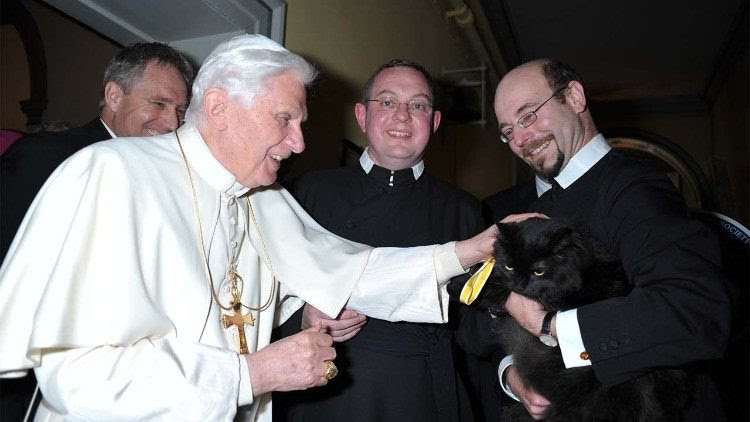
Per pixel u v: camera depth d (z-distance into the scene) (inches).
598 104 459.8
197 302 65.1
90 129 92.7
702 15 301.1
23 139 84.0
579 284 71.1
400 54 201.2
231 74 66.3
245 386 58.1
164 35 129.4
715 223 104.3
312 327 81.2
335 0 152.0
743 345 119.1
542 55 361.4
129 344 57.2
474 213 107.0
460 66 283.9
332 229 101.2
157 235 64.5
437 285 79.4
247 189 74.9
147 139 71.1
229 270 71.4
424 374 89.7
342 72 154.1
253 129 67.0
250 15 121.0
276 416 90.7
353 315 81.4
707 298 63.9
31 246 59.1
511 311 75.7
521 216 81.9
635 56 361.4
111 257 59.5
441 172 255.3
